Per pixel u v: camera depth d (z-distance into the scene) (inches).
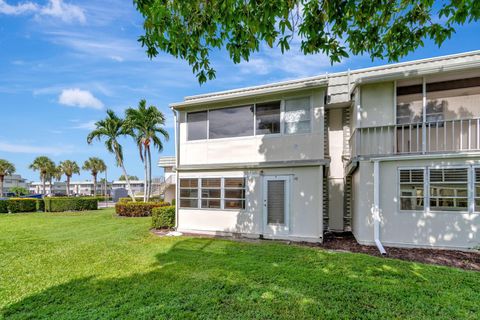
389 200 298.7
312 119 338.0
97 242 320.2
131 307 148.3
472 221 267.7
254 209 358.9
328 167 371.9
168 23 161.2
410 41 193.5
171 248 286.0
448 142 321.1
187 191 402.6
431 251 269.9
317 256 248.1
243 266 217.0
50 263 232.1
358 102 329.7
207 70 194.2
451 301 153.1
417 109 330.6
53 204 813.2
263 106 366.9
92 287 177.5
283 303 151.5
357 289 169.5
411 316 137.3
